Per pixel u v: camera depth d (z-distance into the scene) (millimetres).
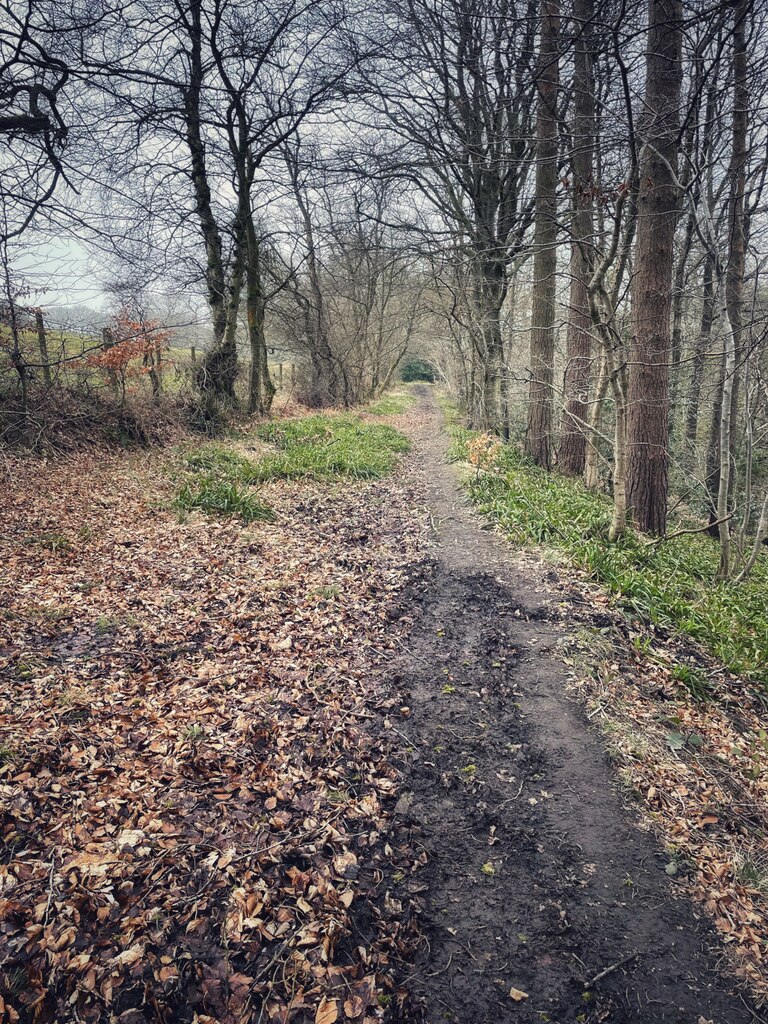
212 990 2773
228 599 6707
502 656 5984
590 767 4500
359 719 4922
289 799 3988
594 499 11961
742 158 10273
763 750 4980
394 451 17844
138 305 14281
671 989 2975
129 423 12984
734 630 6793
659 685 5652
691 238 14352
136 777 3945
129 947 2875
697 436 19781
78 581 6617
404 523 10422
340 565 8203
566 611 6836
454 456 16609
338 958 3020
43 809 3559
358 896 3367
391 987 2918
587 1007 2877
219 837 3594
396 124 14836
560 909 3379
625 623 6613
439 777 4359
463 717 5039
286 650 5824
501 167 16109
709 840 3932
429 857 3680
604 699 5312
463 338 27188
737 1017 2852
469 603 7199
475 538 9664
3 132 10289
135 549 7727
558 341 17797
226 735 4492
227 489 9914
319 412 24422
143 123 13289
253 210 17875
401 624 6676
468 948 3143
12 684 4637
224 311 17359
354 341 30500
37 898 3035
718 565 9836
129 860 3332
